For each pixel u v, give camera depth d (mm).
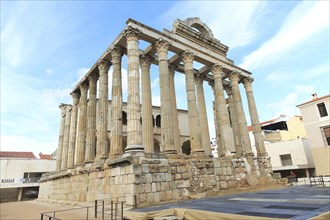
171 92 24406
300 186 22719
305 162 37094
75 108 29688
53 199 28344
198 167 18234
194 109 20891
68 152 28688
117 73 20516
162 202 14766
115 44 20922
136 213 10828
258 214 8250
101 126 20953
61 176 26469
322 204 10008
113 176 16172
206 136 25672
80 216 12938
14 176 43938
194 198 16328
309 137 33719
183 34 23422
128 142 16266
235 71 27938
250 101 29438
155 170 15242
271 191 18625
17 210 21188
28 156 56719
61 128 34000
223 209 9922
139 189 14008
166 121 18688
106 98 22359
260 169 24906
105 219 11281
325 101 32562
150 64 23016
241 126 26250
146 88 21531
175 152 18141
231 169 21094
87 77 26594
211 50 26172
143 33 19562
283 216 7641
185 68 22328
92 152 23141
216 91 25156
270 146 42062
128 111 17047
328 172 31078
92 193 18688
